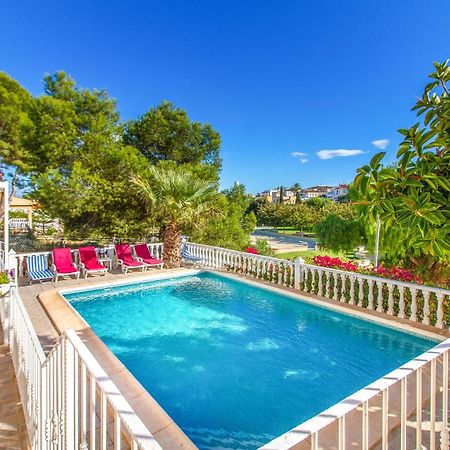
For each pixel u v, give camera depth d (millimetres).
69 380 2033
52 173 12992
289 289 9438
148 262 12031
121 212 15234
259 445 3822
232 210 19141
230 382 5160
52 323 6871
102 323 7707
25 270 10812
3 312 5965
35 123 14359
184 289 10500
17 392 4195
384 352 6145
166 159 19562
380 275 7773
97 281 10352
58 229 18812
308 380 5207
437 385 4234
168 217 13227
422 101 3383
